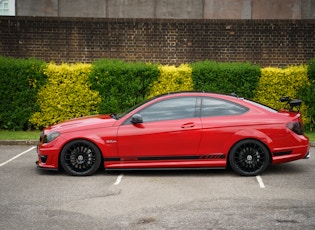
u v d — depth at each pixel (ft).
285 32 51.80
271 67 49.67
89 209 22.65
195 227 19.94
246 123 29.25
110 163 29.48
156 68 46.85
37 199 24.47
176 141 29.17
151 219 21.06
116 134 29.30
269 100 47.21
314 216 21.33
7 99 47.11
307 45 51.80
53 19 52.37
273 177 29.32
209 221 20.71
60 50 52.65
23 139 42.78
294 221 20.65
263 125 29.25
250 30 51.98
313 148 40.63
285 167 32.50
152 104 29.91
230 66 46.93
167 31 52.26
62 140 29.55
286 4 65.82
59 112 47.19
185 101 29.91
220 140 29.19
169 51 52.34
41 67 46.62
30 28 52.47
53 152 29.63
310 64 47.73
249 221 20.67
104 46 52.47
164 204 23.43
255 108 29.81
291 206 22.93
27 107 47.29
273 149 29.17
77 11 65.72
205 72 46.65
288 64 52.11
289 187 26.76
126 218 21.22
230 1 65.67
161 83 46.93
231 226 20.04
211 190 26.17
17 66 46.57
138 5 65.67
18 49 52.65
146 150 29.25
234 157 29.30
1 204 23.57
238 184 27.53
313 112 47.01
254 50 52.11
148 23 52.24
